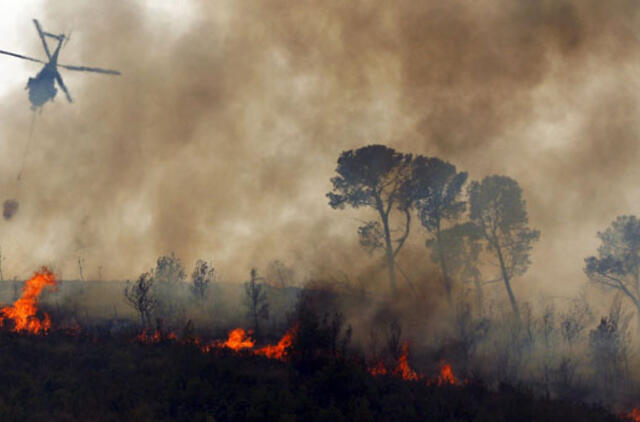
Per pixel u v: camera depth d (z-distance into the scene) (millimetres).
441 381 17203
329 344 16672
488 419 12641
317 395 13367
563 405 14750
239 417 11586
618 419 14891
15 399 11750
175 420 11273
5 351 15266
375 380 15336
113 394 12414
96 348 16766
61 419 10898
